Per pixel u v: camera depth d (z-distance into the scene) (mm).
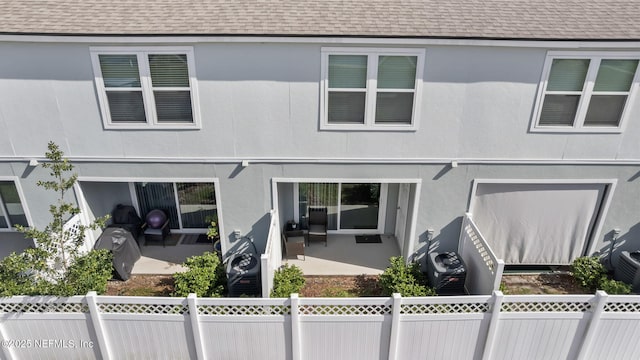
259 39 8742
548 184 10609
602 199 10773
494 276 9055
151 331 8195
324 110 9656
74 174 9555
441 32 8852
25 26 8727
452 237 11188
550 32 8938
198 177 10461
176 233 13414
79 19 9047
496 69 9266
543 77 9289
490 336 8164
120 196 12727
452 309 8094
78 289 8844
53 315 8102
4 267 8586
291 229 12773
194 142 10016
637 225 11000
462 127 9852
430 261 10703
